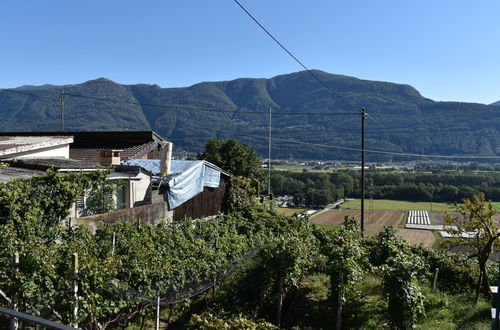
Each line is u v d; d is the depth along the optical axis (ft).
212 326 24.43
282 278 36.40
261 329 25.49
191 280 35.53
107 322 28.17
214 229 48.52
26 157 50.83
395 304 32.71
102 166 50.21
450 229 47.32
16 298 22.86
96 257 28.48
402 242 58.39
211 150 114.21
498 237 44.96
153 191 55.83
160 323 34.53
